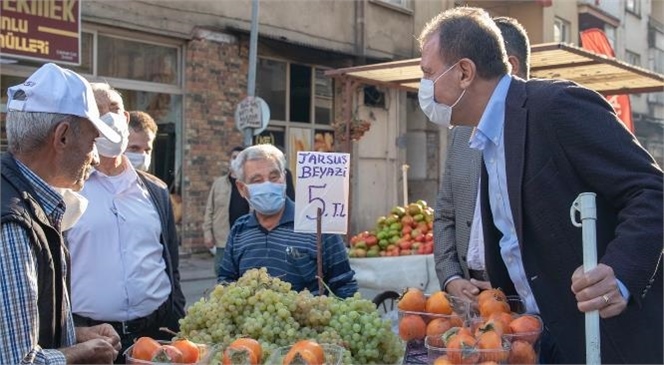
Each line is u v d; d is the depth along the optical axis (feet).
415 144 51.08
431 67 7.22
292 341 6.76
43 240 6.25
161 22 33.40
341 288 10.26
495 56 7.09
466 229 9.70
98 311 9.86
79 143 6.80
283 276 10.17
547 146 6.78
